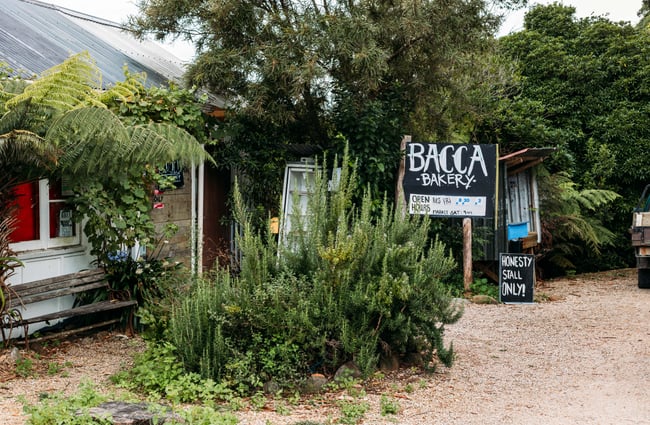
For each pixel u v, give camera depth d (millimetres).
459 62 12523
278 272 6781
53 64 9008
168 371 6094
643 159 17203
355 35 10930
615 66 17734
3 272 7027
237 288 6543
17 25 10148
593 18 18984
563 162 16188
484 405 6004
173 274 8445
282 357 6215
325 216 7105
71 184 7383
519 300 11438
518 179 14156
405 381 6633
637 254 13555
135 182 8484
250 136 11789
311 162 11961
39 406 5207
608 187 17375
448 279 12562
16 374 6461
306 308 6266
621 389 6570
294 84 10781
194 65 11070
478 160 11594
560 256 15789
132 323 8250
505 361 7594
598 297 12359
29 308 7879
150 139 6992
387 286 6477
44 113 6594
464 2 11992
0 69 7598
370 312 6516
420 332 6977
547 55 17969
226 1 10914
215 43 11430
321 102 12297
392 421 5461
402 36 11773
